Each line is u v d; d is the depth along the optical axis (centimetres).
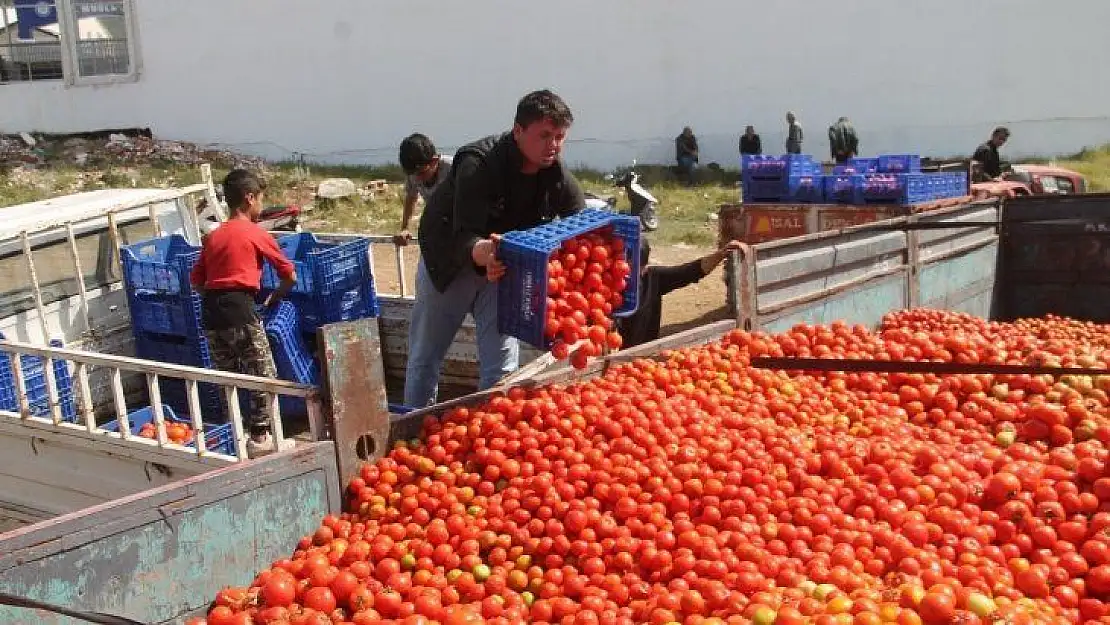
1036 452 455
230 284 636
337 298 766
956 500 408
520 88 2456
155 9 2448
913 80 2450
